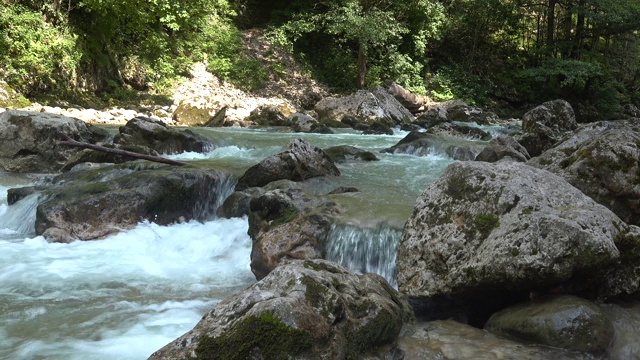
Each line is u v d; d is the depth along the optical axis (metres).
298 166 8.38
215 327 3.34
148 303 5.27
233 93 22.55
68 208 7.32
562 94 28.41
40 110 15.83
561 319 3.83
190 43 23.16
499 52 30.20
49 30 17.55
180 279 6.04
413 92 26.08
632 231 4.40
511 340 3.97
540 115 12.10
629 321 4.11
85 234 7.22
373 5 25.55
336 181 8.54
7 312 4.95
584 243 4.01
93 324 4.71
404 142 12.47
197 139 12.24
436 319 4.62
